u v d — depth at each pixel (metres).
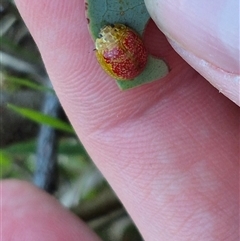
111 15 0.07
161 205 0.09
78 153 0.11
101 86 0.09
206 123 0.09
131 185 0.09
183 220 0.09
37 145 0.11
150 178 0.09
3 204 0.10
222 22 0.07
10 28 0.12
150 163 0.09
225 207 0.09
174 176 0.09
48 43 0.08
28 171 0.12
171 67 0.09
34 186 0.10
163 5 0.07
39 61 0.12
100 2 0.07
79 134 0.09
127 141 0.09
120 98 0.09
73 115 0.09
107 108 0.09
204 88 0.09
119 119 0.09
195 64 0.07
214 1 0.07
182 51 0.07
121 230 0.12
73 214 0.10
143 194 0.09
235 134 0.09
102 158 0.09
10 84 0.12
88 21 0.07
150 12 0.07
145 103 0.09
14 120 0.12
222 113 0.09
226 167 0.09
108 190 0.11
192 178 0.09
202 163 0.09
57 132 0.11
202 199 0.09
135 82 0.08
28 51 0.12
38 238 0.10
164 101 0.09
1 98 0.12
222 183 0.09
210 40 0.07
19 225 0.10
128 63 0.07
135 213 0.09
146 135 0.09
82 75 0.08
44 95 0.12
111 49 0.07
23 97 0.12
